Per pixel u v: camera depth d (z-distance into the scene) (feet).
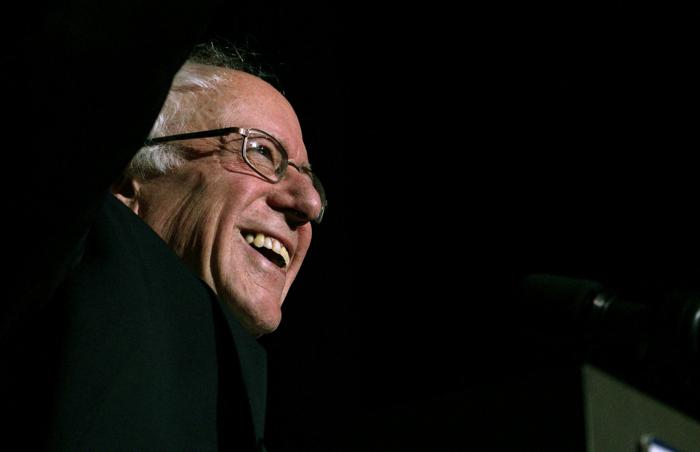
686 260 20.83
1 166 5.88
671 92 21.38
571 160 22.94
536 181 23.53
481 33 24.63
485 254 24.13
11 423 6.92
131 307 7.60
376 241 25.84
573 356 9.17
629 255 21.71
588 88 22.74
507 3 24.06
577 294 9.17
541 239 23.27
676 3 21.26
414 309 24.90
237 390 8.21
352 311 25.49
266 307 14.37
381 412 7.84
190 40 6.07
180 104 15.19
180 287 8.50
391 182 25.93
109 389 6.99
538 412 6.70
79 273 7.63
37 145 5.88
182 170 14.67
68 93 5.86
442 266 24.80
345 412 24.21
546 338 9.36
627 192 21.94
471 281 24.22
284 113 16.12
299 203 15.29
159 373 7.52
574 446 6.37
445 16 25.11
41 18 5.81
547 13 23.43
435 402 7.49
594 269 22.21
